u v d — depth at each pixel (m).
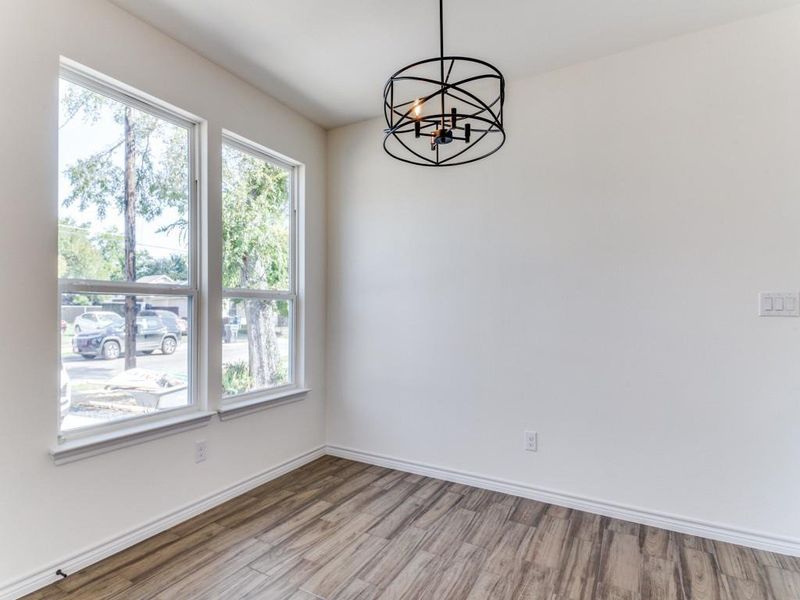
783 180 2.12
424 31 2.27
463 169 2.94
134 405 2.24
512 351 2.78
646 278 2.41
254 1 2.04
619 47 2.41
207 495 2.54
